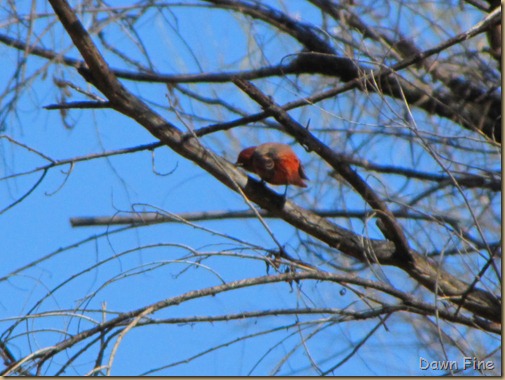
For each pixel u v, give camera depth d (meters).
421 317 10.38
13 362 8.38
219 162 10.30
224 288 8.59
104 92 10.16
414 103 12.99
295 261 9.62
